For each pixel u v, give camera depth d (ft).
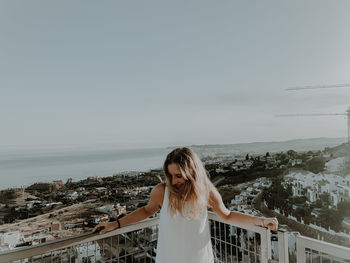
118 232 5.60
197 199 4.69
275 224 4.84
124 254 5.56
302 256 4.65
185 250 4.68
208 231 5.04
